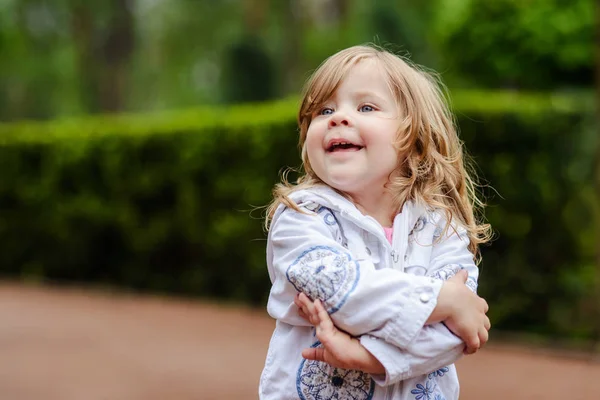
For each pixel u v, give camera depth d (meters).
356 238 1.71
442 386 1.75
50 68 23.06
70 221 9.35
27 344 5.81
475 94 6.32
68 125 9.68
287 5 19.70
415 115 1.76
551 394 4.30
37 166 9.62
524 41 9.52
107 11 20.16
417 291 1.57
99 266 9.34
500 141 5.98
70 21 21.11
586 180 6.19
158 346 5.74
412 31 17.00
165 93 25.89
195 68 25.75
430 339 1.56
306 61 20.16
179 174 8.39
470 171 5.00
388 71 1.78
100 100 21.02
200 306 7.80
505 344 5.70
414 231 1.77
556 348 5.56
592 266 6.23
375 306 1.56
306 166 1.87
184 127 8.34
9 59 22.09
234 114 8.13
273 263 1.73
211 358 5.31
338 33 20.12
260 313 7.36
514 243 6.04
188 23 22.95
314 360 1.61
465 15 9.95
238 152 7.91
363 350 1.55
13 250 9.87
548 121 6.01
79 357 5.34
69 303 7.98
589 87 9.55
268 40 20.09
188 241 8.39
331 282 1.58
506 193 5.98
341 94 1.77
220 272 8.24
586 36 9.23
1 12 20.52
